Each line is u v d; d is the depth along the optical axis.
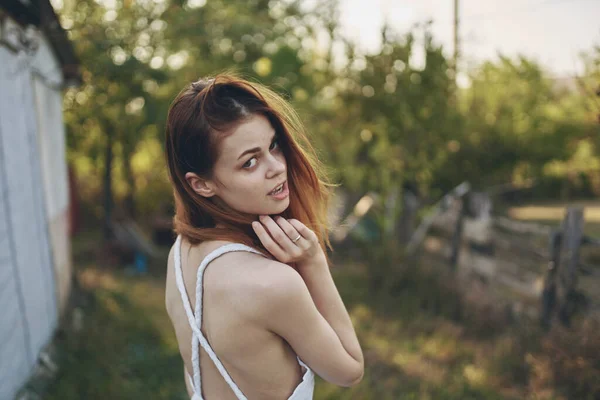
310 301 0.97
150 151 10.14
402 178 7.02
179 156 1.01
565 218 4.08
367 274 5.98
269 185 0.98
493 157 7.05
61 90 5.62
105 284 6.27
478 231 5.48
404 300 5.24
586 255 6.84
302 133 1.13
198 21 6.66
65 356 3.79
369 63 6.64
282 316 0.94
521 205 12.54
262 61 9.33
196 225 1.10
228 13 7.56
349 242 8.22
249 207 1.00
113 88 6.93
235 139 0.95
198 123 0.96
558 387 3.17
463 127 6.74
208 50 8.00
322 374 1.04
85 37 5.50
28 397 3.10
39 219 4.03
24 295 3.42
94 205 10.85
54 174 4.94
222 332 0.97
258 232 0.99
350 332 1.08
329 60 7.37
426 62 6.25
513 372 3.64
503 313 4.59
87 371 3.60
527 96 6.68
